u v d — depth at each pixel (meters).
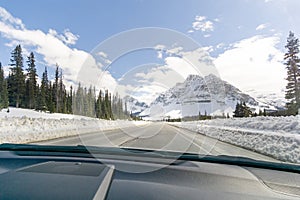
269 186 1.95
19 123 14.23
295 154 7.59
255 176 2.19
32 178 1.66
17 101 40.03
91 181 1.61
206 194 1.63
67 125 13.84
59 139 10.83
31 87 40.69
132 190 1.57
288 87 38.28
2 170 1.89
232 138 12.74
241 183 1.94
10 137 10.79
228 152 8.14
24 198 1.29
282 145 9.20
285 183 2.05
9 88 40.00
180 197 1.54
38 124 15.38
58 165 2.11
